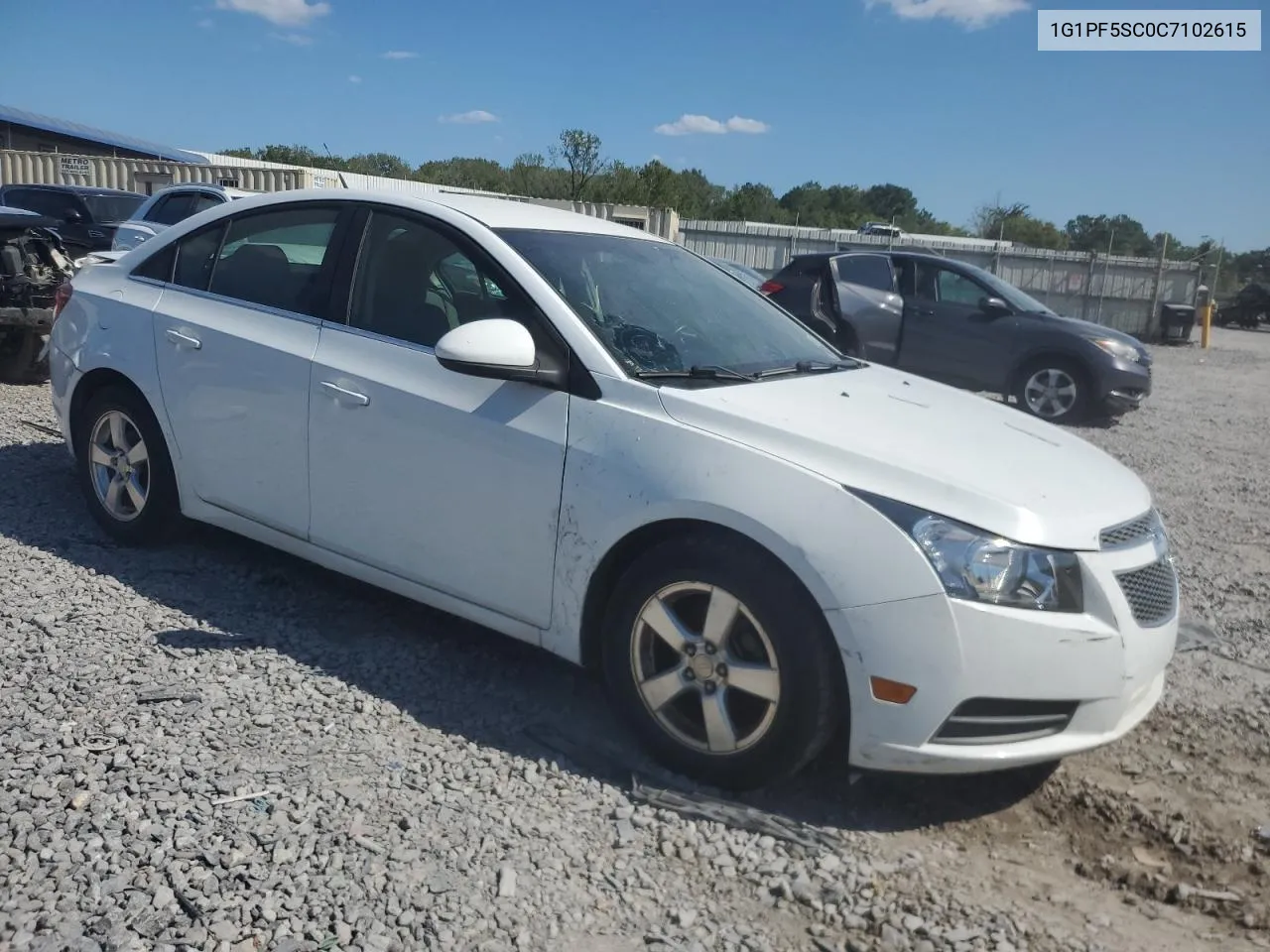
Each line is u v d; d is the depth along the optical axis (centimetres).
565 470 353
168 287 484
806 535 310
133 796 305
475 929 265
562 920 272
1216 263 2959
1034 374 1194
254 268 459
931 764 310
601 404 353
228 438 448
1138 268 2708
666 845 306
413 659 413
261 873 277
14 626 409
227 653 402
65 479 605
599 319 379
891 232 3272
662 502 332
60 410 522
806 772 356
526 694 393
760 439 330
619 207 2717
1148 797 357
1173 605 349
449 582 388
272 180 2406
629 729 355
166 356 466
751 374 389
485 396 373
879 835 325
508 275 387
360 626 439
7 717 343
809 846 312
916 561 302
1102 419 1233
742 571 320
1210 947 285
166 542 504
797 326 474
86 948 247
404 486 393
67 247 1658
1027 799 354
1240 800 359
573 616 357
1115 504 342
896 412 376
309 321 428
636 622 343
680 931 273
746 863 302
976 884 305
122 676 376
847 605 305
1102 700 317
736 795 336
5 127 3447
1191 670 464
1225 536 709
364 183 2623
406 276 413
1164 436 1139
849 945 272
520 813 316
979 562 303
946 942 275
